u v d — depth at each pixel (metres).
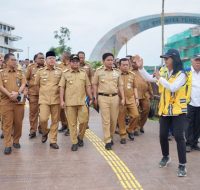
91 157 7.54
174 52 6.17
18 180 6.09
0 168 6.77
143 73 6.75
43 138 8.86
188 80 6.23
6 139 7.80
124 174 6.39
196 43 41.25
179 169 6.28
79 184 5.88
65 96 8.09
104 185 5.83
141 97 9.72
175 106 6.19
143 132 10.18
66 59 10.11
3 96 7.75
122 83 8.39
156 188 5.69
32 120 9.41
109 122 8.18
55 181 6.03
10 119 7.80
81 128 8.41
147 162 7.15
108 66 8.11
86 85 8.18
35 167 6.82
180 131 6.21
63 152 7.96
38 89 9.35
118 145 8.66
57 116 8.31
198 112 7.91
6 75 7.74
